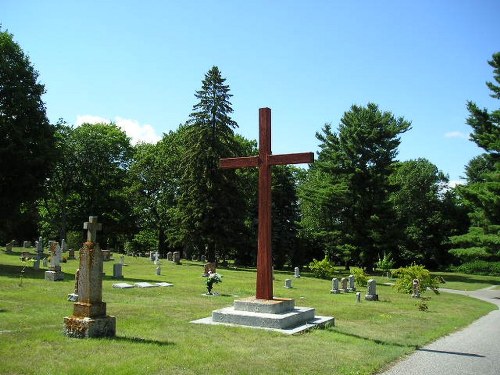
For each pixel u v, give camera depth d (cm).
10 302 1452
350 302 2261
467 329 1586
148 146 6594
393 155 5125
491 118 3812
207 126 4500
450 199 6906
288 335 1141
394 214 5078
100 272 1027
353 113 5253
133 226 6456
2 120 3119
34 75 3409
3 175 3111
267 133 1408
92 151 5900
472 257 3997
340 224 5281
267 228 1382
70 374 715
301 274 4472
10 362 761
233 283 2841
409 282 3023
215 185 4431
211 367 802
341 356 960
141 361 804
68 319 981
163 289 2209
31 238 6550
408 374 876
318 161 5275
